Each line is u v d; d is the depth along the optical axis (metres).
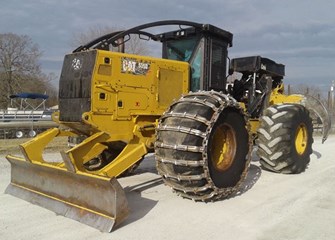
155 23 5.65
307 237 3.87
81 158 4.54
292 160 6.71
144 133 5.43
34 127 14.67
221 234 3.87
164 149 4.62
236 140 5.09
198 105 4.64
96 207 4.06
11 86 46.53
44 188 4.76
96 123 4.98
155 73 5.55
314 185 6.16
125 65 5.23
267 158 6.75
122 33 5.42
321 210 4.79
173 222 4.18
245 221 4.28
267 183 6.20
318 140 14.84
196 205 4.81
